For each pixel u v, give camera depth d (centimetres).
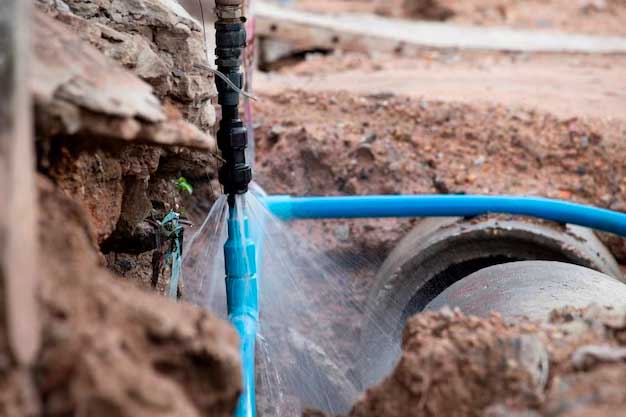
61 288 358
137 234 625
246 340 649
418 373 434
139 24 614
